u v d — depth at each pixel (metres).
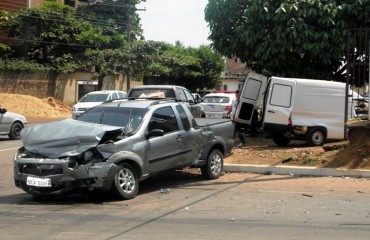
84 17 47.12
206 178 11.09
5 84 36.88
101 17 48.62
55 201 8.96
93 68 43.28
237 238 6.32
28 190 8.72
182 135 10.25
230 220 7.35
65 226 7.04
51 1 44.25
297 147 15.25
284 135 15.59
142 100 10.73
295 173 11.63
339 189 9.84
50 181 8.42
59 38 40.75
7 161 14.22
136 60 42.44
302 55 17.55
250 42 17.08
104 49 43.38
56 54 42.00
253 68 19.27
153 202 8.75
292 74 17.86
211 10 18.58
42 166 8.49
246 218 7.48
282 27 16.28
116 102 10.60
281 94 15.16
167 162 9.89
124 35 48.19
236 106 18.73
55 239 6.34
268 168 11.89
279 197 9.09
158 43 44.50
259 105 17.27
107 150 8.72
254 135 18.02
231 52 18.64
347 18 16.67
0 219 7.53
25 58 40.41
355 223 7.13
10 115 20.03
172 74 51.06
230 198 9.04
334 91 15.30
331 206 8.30
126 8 49.38
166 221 7.32
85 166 8.45
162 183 10.69
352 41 15.95
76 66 40.56
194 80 56.41
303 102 15.10
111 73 41.00
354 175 11.18
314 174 11.46
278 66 17.45
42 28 40.50
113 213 7.89
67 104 40.97
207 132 11.06
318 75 18.11
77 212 8.00
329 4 16.19
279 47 16.61
